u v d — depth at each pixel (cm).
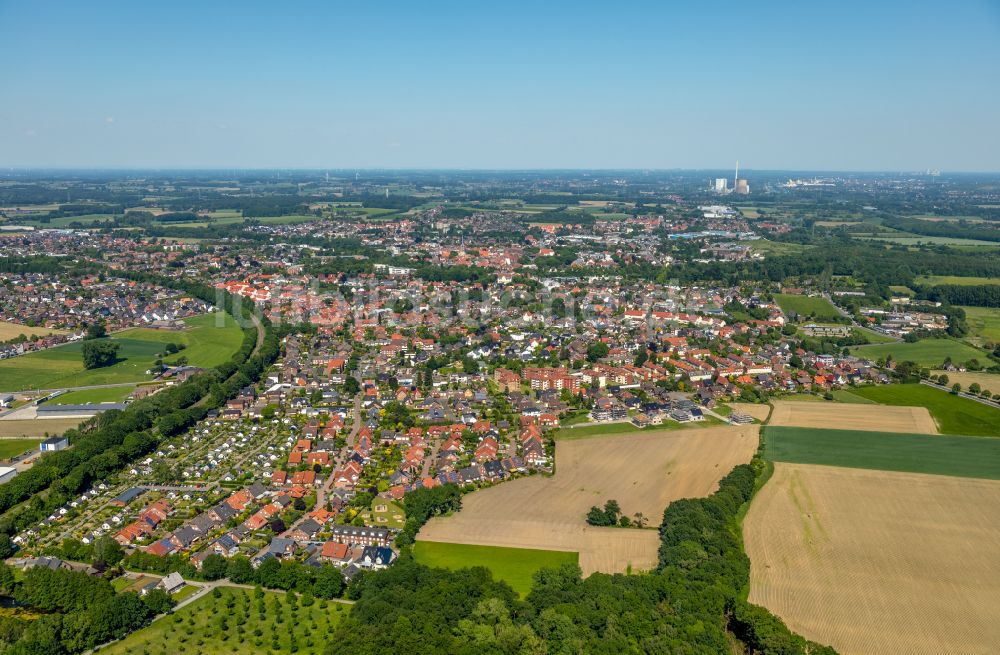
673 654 19788
